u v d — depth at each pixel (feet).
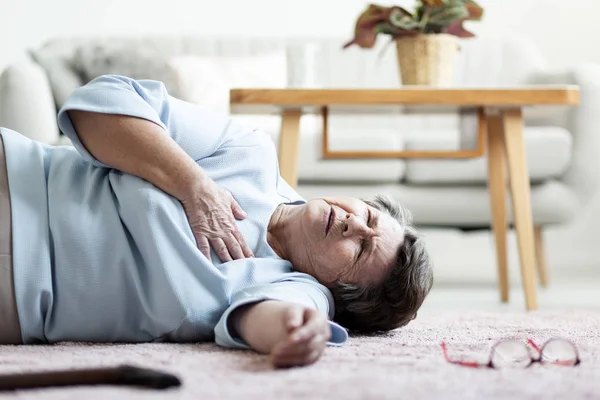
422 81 8.84
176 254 4.70
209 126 5.31
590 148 11.32
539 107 8.55
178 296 4.65
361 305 5.28
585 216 15.53
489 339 5.18
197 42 12.79
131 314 4.82
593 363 4.15
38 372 3.27
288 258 5.30
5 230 4.67
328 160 10.98
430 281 5.45
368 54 13.10
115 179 4.93
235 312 4.48
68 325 4.78
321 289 5.10
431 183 11.20
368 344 4.78
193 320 4.68
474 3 8.95
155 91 5.21
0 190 4.79
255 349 4.30
